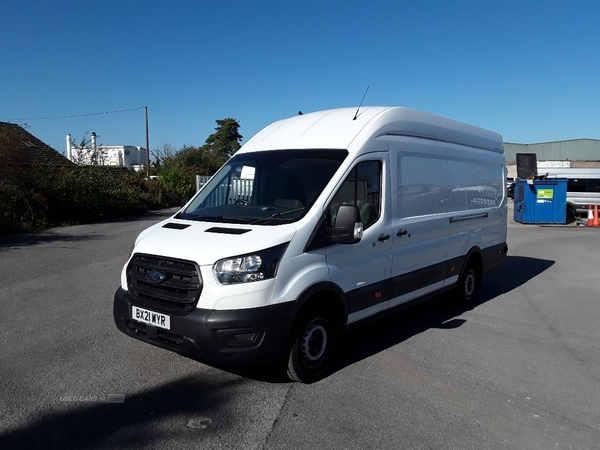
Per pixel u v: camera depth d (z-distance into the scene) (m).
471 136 7.64
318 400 4.33
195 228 4.73
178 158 34.94
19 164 16.69
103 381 4.60
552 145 62.41
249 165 5.47
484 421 4.06
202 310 4.09
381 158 5.49
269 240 4.26
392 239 5.61
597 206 21.86
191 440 3.63
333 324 4.91
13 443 3.54
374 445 3.64
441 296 7.73
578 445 3.74
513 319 7.07
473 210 7.60
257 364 4.59
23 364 4.95
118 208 20.38
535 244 14.93
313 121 5.87
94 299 7.33
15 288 7.90
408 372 5.03
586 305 7.88
